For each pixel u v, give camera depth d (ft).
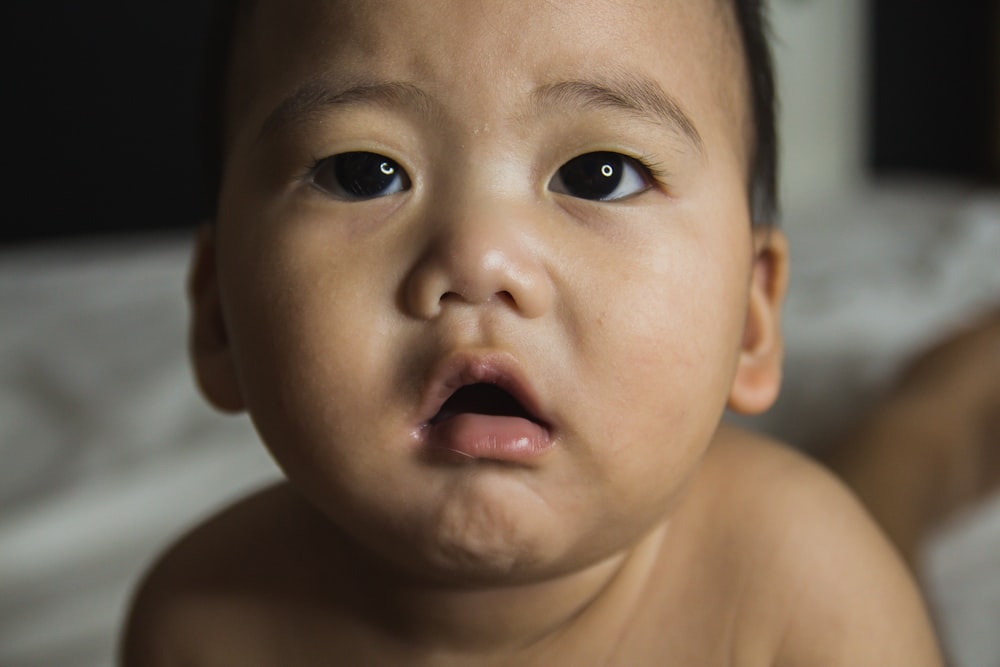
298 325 1.60
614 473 1.61
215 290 2.24
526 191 1.58
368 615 2.02
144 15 9.21
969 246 6.44
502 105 1.56
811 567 1.96
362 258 1.58
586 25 1.61
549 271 1.55
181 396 4.25
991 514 3.65
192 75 9.48
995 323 4.12
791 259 6.42
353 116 1.60
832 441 3.94
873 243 6.77
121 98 9.27
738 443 2.15
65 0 8.92
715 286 1.73
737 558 1.98
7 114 8.87
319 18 1.66
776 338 2.22
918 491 3.38
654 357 1.61
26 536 3.15
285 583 2.13
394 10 1.59
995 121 10.82
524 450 1.53
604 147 1.62
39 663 2.82
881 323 4.70
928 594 2.99
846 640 1.93
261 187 1.73
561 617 1.91
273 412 1.66
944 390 3.71
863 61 10.67
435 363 1.51
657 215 1.67
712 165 1.79
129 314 5.61
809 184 9.63
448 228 1.53
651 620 1.98
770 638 1.95
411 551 1.62
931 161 11.28
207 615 2.18
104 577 3.12
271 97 1.72
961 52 11.10
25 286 6.40
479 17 1.57
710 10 1.88
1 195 8.95
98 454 3.76
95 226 9.35
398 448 1.56
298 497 2.22
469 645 1.94
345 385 1.57
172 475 3.51
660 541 2.01
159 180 9.53
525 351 1.52
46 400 4.27
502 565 1.62
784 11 9.40
